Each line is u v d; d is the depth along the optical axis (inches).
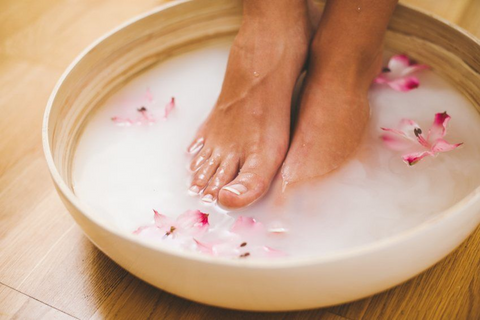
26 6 32.4
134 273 19.9
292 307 19.0
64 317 20.6
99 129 24.8
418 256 18.9
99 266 21.8
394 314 20.2
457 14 29.6
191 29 27.0
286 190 22.2
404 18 25.8
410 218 21.7
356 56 23.5
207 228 21.5
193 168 23.3
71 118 23.8
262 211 22.0
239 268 17.9
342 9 23.3
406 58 26.5
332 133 23.0
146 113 25.4
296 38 23.9
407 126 24.3
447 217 18.6
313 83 23.9
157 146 24.3
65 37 30.3
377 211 21.9
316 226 21.6
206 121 24.3
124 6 32.0
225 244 21.1
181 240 21.3
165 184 23.1
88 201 22.5
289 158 22.8
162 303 20.7
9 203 23.8
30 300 21.0
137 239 18.5
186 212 21.8
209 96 26.0
